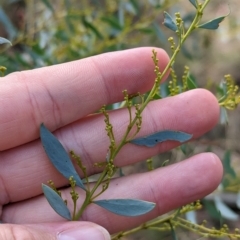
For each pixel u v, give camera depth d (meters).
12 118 0.25
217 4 0.51
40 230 0.22
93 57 0.25
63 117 0.25
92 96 0.25
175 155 0.41
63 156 0.23
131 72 0.25
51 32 0.32
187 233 0.41
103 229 0.23
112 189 0.25
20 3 0.36
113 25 0.31
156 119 0.25
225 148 0.46
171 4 0.32
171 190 0.25
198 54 0.38
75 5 0.34
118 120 0.25
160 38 0.32
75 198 0.23
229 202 0.40
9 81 0.25
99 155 0.26
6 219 0.26
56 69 0.25
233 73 0.49
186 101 0.25
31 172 0.25
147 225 0.26
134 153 0.25
